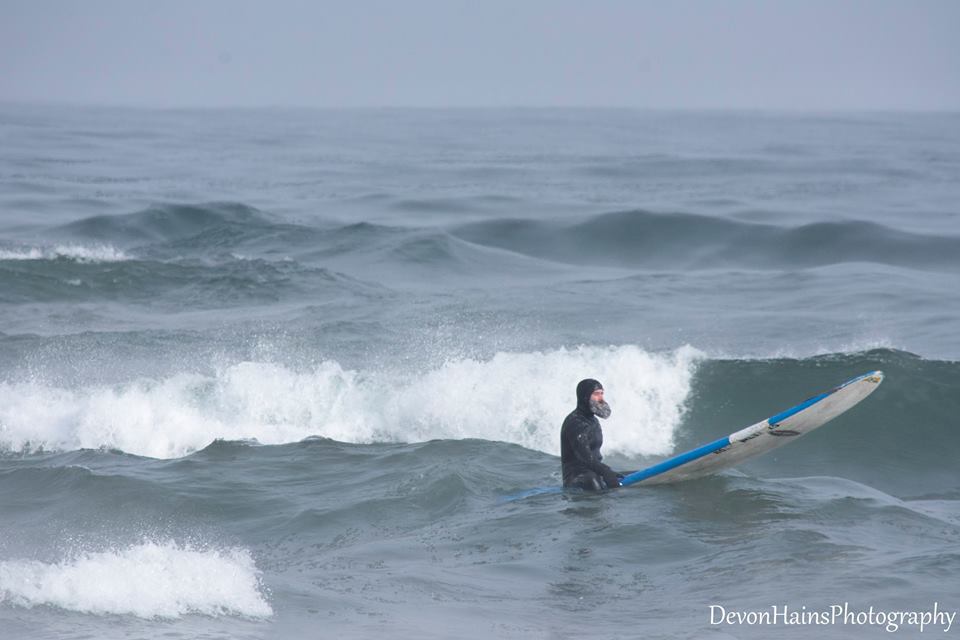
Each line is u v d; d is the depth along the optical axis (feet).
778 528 106.73
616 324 233.76
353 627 81.30
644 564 98.43
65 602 82.53
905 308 253.65
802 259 352.28
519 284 294.66
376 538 110.11
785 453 162.81
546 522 111.45
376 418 166.71
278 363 189.57
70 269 272.10
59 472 130.52
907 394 175.94
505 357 178.60
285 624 81.15
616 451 167.63
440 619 84.07
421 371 183.73
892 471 157.89
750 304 260.42
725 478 126.41
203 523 115.44
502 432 165.78
